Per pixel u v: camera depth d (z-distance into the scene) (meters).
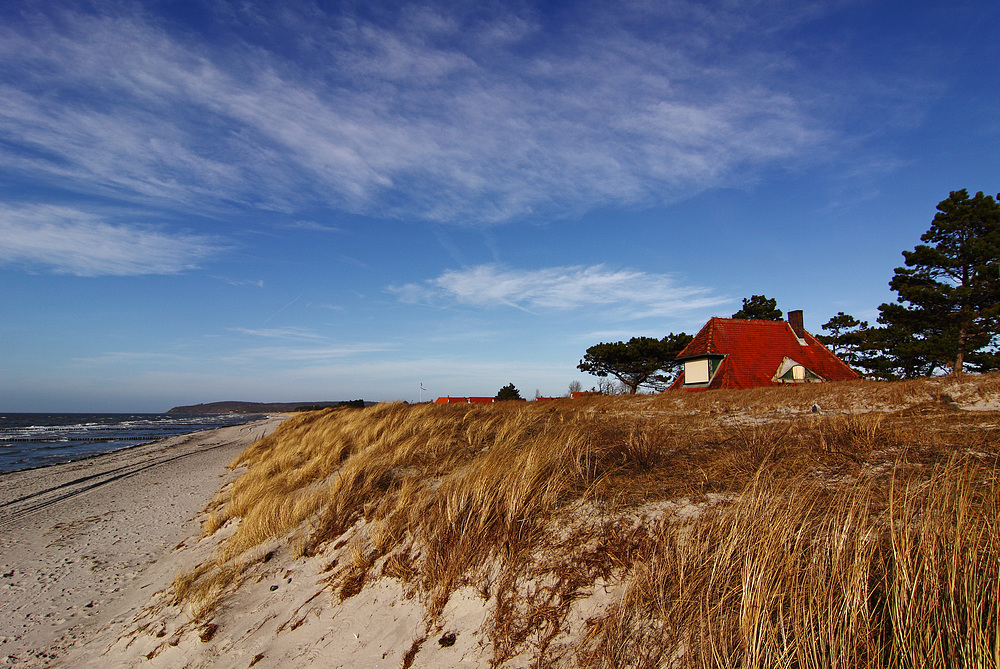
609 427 8.41
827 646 2.96
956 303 25.47
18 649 6.00
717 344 28.58
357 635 4.70
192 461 23.09
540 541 4.74
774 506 4.07
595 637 3.61
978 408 10.73
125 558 8.93
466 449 8.91
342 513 7.18
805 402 13.91
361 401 48.12
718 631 3.26
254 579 6.28
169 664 5.04
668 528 4.36
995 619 2.79
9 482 20.80
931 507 3.59
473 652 3.97
